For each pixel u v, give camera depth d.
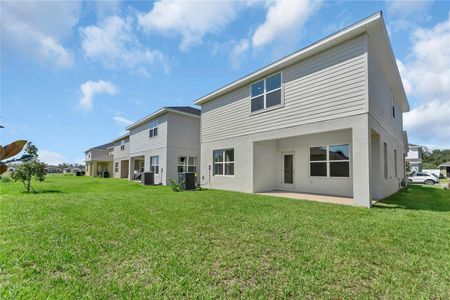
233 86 11.51
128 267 2.83
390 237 3.90
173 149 16.83
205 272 2.71
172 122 16.95
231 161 11.84
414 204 7.44
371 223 4.77
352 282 2.51
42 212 5.78
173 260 3.02
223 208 6.37
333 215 5.51
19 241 3.66
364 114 6.80
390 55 8.53
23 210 6.02
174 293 2.30
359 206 6.69
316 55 8.23
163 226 4.55
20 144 1.40
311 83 8.31
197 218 5.20
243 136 11.07
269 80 9.97
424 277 2.62
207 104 13.67
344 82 7.36
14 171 11.78
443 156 59.75
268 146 11.29
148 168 18.98
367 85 6.81
